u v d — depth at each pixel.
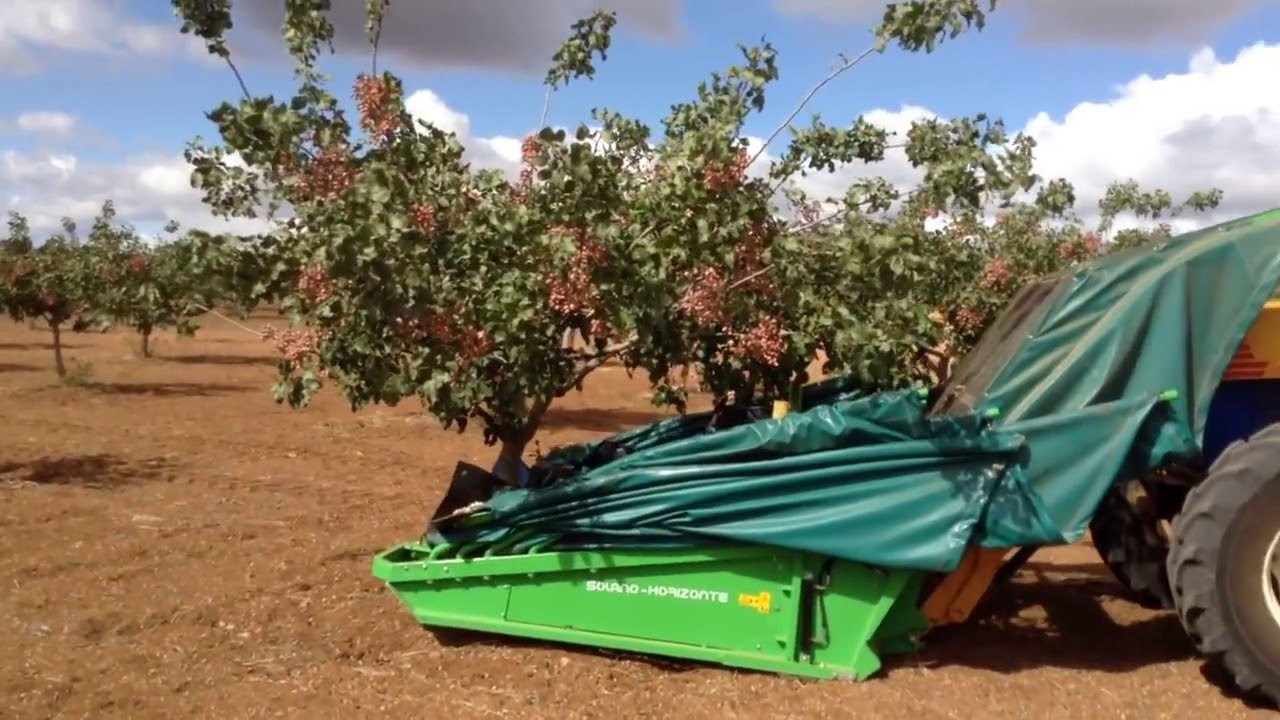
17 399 15.98
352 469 10.34
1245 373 4.84
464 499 5.52
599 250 4.49
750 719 4.37
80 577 6.38
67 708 4.47
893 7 5.10
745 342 5.23
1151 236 10.95
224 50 4.62
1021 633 5.55
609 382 20.00
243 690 4.67
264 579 6.33
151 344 29.06
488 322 4.67
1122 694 4.68
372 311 4.30
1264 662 4.37
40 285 18.00
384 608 5.77
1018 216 8.59
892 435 4.64
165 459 10.72
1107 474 4.51
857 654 4.78
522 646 5.16
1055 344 4.70
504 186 5.12
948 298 7.62
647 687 4.71
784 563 4.76
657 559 4.87
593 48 5.70
